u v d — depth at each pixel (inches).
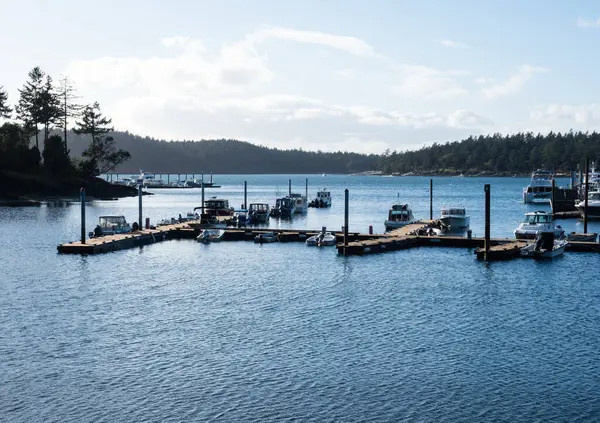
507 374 1472.7
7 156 7145.7
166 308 2023.9
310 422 1246.9
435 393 1373.0
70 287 2325.3
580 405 1317.7
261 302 2105.1
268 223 4813.0
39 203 6574.8
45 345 1656.0
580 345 1667.1
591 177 6205.7
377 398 1348.4
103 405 1314.0
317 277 2522.1
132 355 1584.6
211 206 4746.6
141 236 3462.1
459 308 2036.2
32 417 1264.8
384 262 2861.7
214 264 2824.8
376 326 1833.2
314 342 1688.0
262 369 1497.3
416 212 5930.1
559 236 3484.3
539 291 2271.2
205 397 1349.7
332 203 7440.9
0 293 2224.4
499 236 3969.0
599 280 2450.8
